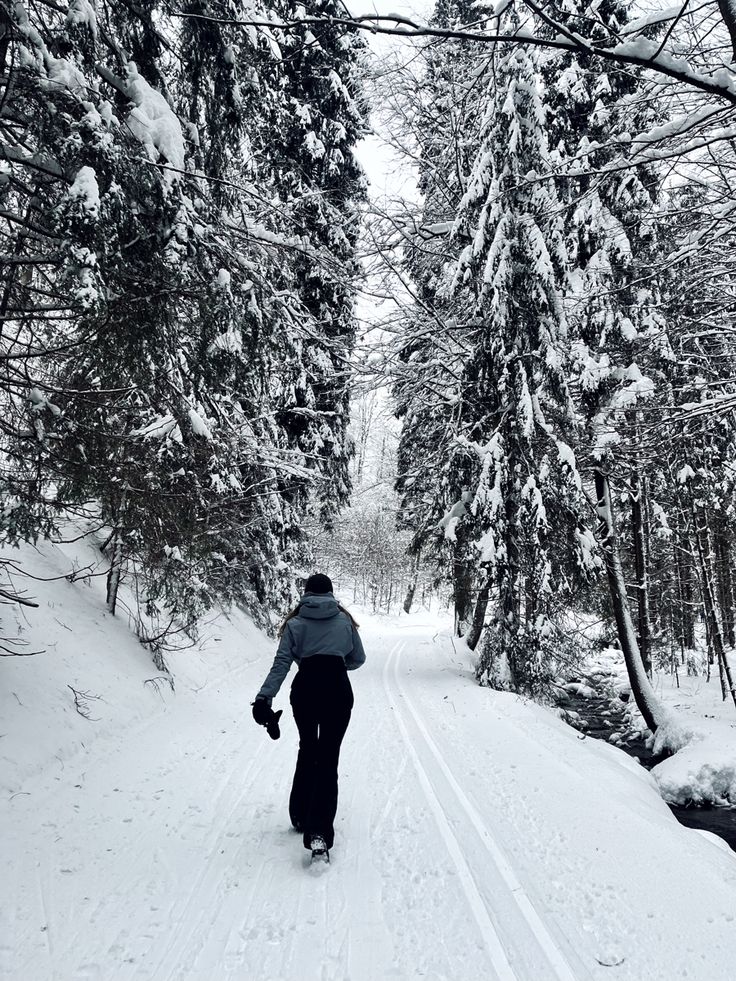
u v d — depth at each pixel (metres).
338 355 15.16
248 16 6.05
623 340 11.71
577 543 11.84
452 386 14.49
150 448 6.48
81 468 5.41
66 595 7.98
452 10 11.62
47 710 5.77
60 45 4.58
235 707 8.87
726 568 19.12
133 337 5.25
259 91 6.50
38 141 4.57
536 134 11.05
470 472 13.38
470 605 19.53
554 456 11.70
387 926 3.30
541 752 7.09
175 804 4.98
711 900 3.62
